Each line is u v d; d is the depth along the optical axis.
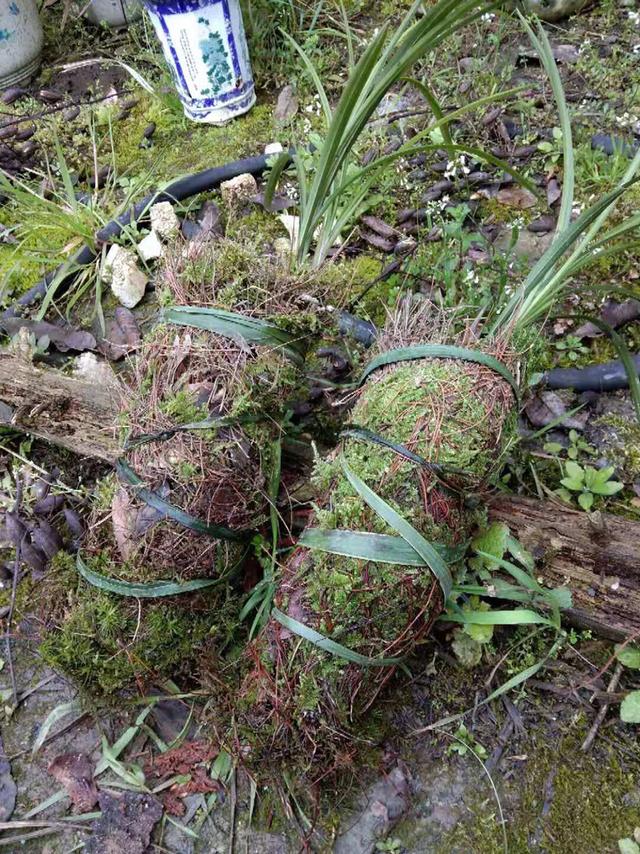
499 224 0.82
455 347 0.52
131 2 1.10
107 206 0.90
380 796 0.51
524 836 0.49
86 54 1.11
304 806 0.50
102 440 0.62
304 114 0.97
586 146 0.84
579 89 0.94
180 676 0.56
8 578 0.64
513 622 0.52
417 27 0.53
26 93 1.07
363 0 1.09
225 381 0.52
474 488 0.51
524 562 0.55
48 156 0.98
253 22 1.01
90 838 0.50
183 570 0.51
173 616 0.52
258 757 0.47
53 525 0.66
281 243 0.82
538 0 1.01
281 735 0.46
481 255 0.78
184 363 0.53
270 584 0.55
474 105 0.59
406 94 0.96
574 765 0.51
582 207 0.81
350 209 0.69
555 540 0.56
